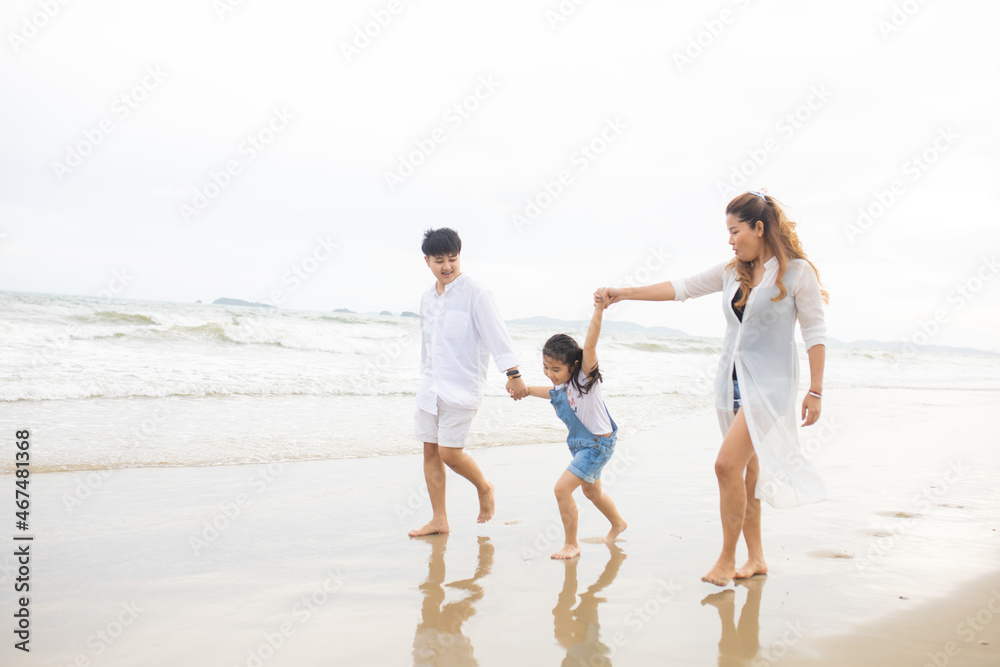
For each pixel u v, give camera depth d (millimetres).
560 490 3492
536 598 2832
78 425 6457
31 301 27672
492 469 5617
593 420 3572
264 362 12609
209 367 11148
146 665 2162
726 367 3170
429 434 3906
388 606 2727
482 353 3965
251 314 25734
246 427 6812
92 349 12797
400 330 21844
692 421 8844
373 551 3477
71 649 2273
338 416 7770
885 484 5219
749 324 3051
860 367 28000
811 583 3020
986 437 7918
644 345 26438
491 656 2275
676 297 3414
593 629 2510
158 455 5461
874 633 2465
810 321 2998
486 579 3076
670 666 2203
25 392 7898
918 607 2727
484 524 4074
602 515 4289
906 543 3668
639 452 6484
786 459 2963
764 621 2582
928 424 9141
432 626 2527
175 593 2820
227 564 3209
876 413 10453
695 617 2621
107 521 3830
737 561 3344
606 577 3113
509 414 8703
